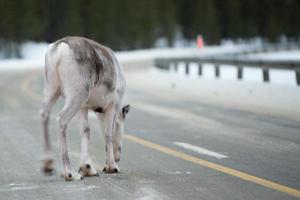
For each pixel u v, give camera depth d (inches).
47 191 761.6
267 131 1254.3
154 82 2792.8
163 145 1096.8
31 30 7815.0
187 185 782.5
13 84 2805.1
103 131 879.7
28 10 7731.3
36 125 1395.2
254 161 940.0
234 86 2377.0
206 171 870.4
